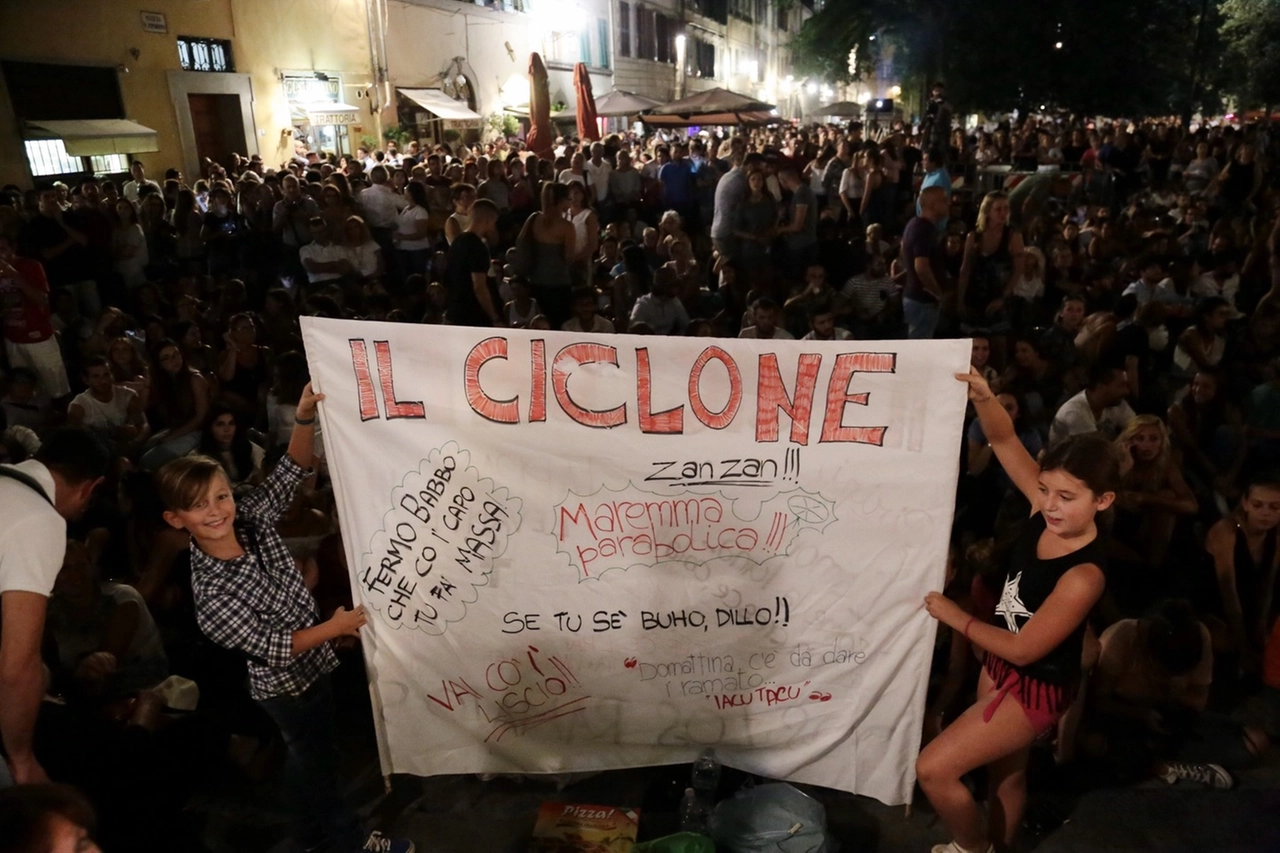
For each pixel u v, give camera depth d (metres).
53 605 3.79
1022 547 2.85
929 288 7.16
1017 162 17.58
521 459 3.03
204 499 2.66
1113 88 25.61
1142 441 4.64
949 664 3.75
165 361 5.64
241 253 11.21
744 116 25.84
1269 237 8.60
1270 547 3.93
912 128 26.92
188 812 3.52
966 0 25.11
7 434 4.43
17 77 13.41
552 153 17.20
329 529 4.59
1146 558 4.77
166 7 15.91
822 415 2.97
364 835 3.23
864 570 3.06
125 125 14.97
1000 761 3.08
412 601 3.14
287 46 18.67
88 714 3.35
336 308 7.44
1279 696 3.62
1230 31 38.81
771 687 3.22
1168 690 3.75
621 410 2.99
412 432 3.02
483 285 7.46
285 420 5.58
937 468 2.96
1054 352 6.18
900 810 3.43
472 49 24.28
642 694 3.24
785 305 8.27
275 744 3.79
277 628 2.83
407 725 3.29
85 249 9.63
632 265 9.20
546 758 3.35
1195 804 3.50
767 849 3.09
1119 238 10.44
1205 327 6.77
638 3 35.25
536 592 3.13
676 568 3.11
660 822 3.39
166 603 4.52
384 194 10.84
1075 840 3.33
